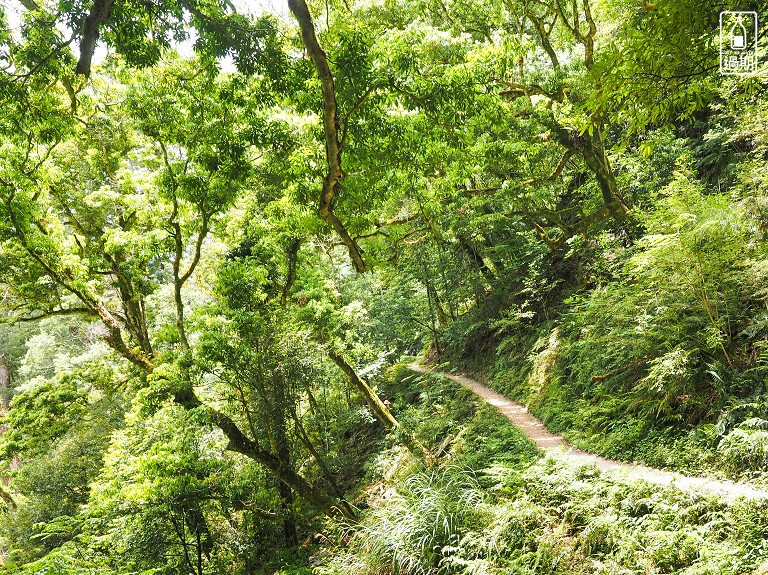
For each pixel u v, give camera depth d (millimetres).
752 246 7730
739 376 7344
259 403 13227
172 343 14609
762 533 4930
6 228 11484
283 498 14008
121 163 15711
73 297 15180
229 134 10117
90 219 15555
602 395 10375
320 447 18281
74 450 19312
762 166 8664
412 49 8164
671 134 13000
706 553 4930
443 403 17703
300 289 16250
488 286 20844
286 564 12273
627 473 7031
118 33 6816
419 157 10156
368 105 7832
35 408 15406
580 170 16219
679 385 8148
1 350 39000
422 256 21344
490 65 9234
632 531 5832
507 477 8422
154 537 11320
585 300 12719
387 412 16547
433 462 12828
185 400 12406
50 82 9344
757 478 5832
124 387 16672
